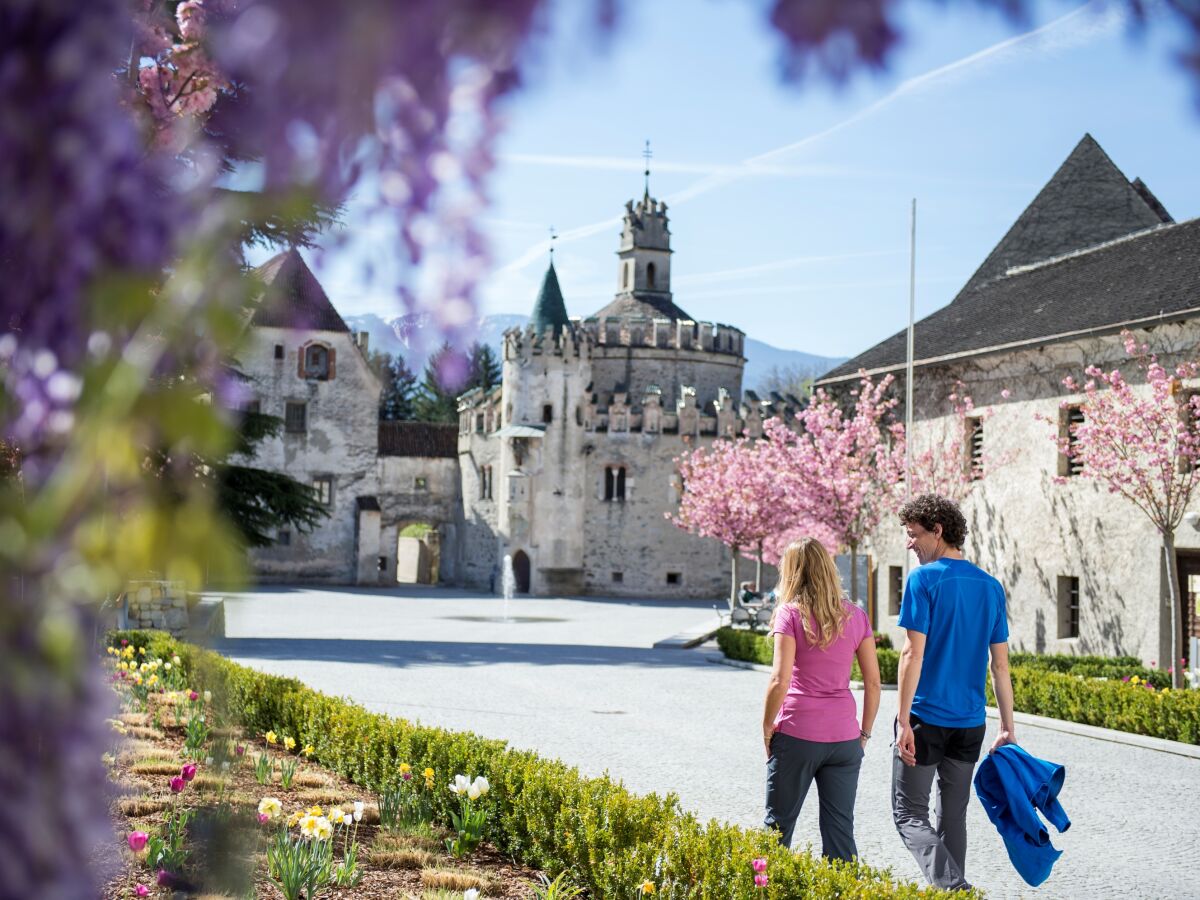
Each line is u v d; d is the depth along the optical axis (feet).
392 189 2.94
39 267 3.13
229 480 78.79
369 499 207.31
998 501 86.89
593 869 23.53
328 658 81.35
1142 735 48.34
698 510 142.92
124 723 34.12
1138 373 73.67
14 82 2.99
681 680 70.85
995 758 22.58
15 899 3.07
